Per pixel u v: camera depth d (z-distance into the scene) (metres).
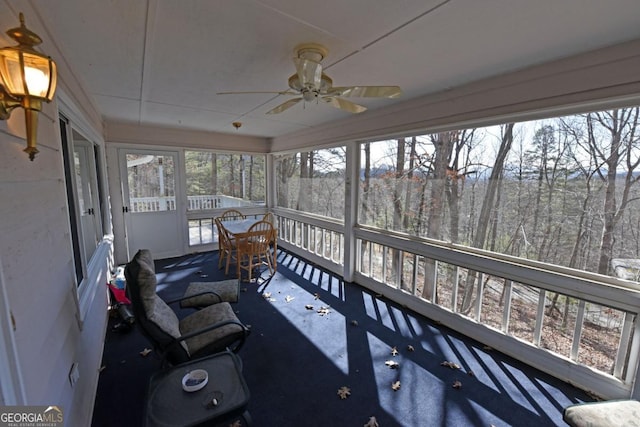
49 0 1.18
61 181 1.40
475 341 2.49
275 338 2.53
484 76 2.06
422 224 2.88
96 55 1.72
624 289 1.69
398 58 1.76
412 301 3.05
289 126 4.14
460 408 1.78
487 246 2.36
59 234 1.30
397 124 2.86
